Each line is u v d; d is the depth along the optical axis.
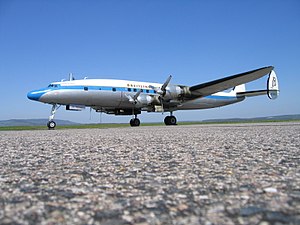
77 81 18.77
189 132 7.80
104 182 1.68
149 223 0.98
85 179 1.77
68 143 4.62
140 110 21.45
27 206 1.18
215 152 3.01
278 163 2.20
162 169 2.08
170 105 21.38
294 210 1.07
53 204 1.21
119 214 1.08
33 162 2.52
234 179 1.67
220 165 2.19
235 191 1.39
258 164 2.18
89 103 19.17
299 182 1.54
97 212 1.10
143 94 20.47
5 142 5.08
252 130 7.98
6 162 2.52
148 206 1.18
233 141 4.35
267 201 1.19
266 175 1.75
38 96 17.44
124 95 19.88
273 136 5.26
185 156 2.77
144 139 5.28
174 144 4.11
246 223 0.95
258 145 3.62
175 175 1.85
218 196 1.31
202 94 21.36
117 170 2.08
